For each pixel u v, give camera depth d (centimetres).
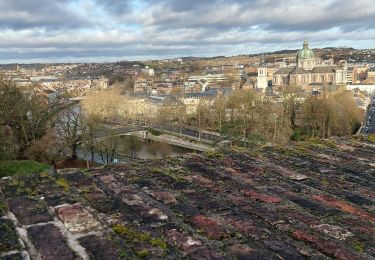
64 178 1076
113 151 8069
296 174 1192
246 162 1288
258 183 1097
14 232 760
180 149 11556
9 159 5050
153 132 13250
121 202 922
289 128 10169
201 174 1152
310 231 821
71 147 7350
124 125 13838
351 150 1484
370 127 12069
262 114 10338
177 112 14050
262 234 798
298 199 990
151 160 1283
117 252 703
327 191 1068
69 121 7988
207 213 888
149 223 824
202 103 14138
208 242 757
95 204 903
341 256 727
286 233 812
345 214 915
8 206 880
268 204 950
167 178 1098
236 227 826
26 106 6378
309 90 19912
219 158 1318
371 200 1016
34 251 699
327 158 1371
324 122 10394
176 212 886
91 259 680
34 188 993
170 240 759
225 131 11669
